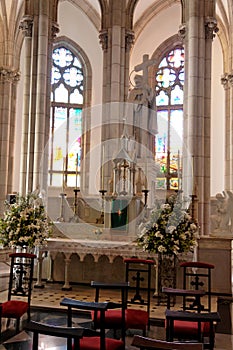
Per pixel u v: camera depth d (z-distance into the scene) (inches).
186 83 432.5
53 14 474.0
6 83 654.5
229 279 340.2
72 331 129.6
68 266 361.1
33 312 284.8
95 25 718.5
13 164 661.9
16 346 216.2
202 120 415.8
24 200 335.6
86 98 714.8
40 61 451.8
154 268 355.9
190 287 339.9
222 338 240.2
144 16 716.0
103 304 174.6
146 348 116.8
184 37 443.8
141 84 410.3
